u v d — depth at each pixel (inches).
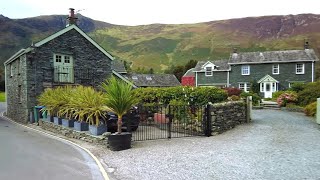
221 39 6569.9
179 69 2945.4
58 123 582.6
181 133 509.7
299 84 1030.4
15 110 926.4
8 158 331.6
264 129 495.2
